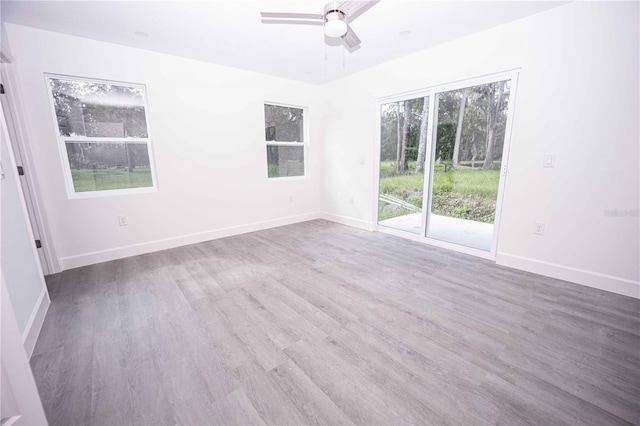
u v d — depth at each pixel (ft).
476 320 6.33
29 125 8.54
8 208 5.99
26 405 3.16
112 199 10.21
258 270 9.34
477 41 9.21
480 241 10.58
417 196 12.42
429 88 10.93
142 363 5.12
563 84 7.68
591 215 7.65
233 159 13.19
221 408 4.16
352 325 6.22
